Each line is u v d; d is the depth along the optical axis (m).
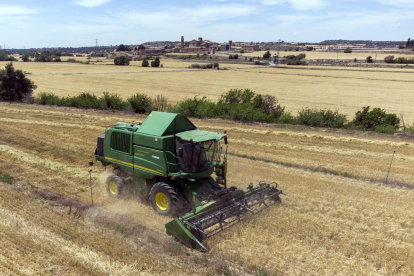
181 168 8.95
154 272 6.59
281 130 23.20
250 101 30.02
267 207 9.70
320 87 67.50
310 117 25.98
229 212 8.76
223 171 10.12
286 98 52.97
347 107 44.62
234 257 7.21
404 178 13.47
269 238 7.92
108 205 9.88
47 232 7.97
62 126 22.09
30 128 21.09
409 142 20.06
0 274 6.27
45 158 14.79
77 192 10.93
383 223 9.16
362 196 11.27
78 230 8.10
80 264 6.71
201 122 26.17
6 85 36.38
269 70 108.69
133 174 10.04
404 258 7.32
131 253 7.20
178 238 7.69
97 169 13.52
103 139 11.16
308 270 6.81
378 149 18.23
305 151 17.69
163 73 96.69
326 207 10.15
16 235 7.75
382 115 25.50
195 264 6.97
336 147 18.58
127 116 27.92
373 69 109.94
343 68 114.81
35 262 6.77
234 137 20.75
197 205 8.75
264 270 6.64
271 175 13.30
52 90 57.09
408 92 59.75
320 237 8.24
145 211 9.39
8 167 13.05
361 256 7.45
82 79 76.81
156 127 9.22
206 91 59.62
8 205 9.40
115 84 68.62
